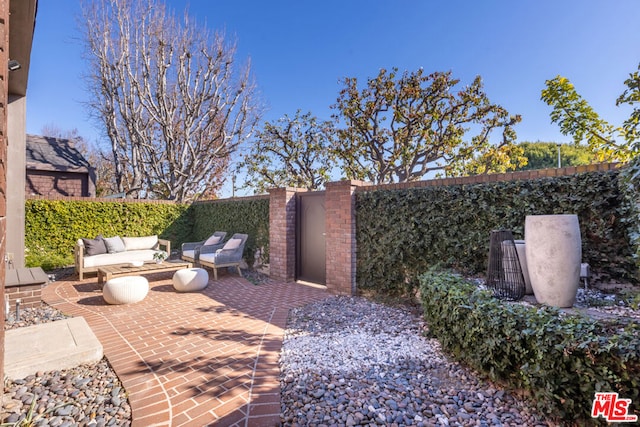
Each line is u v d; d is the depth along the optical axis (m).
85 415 2.32
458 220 4.54
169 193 12.27
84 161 12.28
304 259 7.23
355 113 11.51
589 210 3.47
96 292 5.94
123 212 9.73
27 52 4.50
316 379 2.83
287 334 4.00
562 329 2.04
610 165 3.40
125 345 3.57
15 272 5.45
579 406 1.94
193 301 5.45
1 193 1.57
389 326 4.24
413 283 5.12
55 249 8.59
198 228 10.77
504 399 2.46
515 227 3.97
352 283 5.92
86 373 2.93
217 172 15.95
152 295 5.83
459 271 4.48
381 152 11.64
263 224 8.08
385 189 5.57
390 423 2.21
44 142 12.10
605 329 2.03
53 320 4.39
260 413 2.33
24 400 2.45
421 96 10.60
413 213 5.07
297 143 13.59
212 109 11.76
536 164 22.53
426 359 3.21
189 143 11.48
